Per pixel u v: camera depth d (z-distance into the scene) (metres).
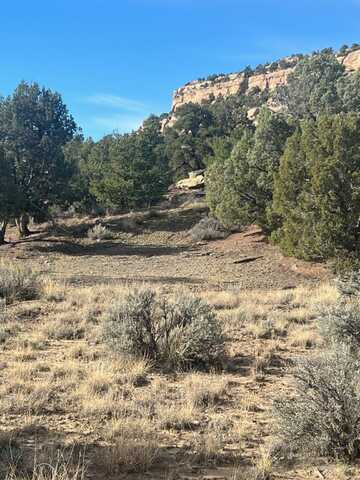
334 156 22.59
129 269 30.19
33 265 31.28
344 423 5.00
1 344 10.39
